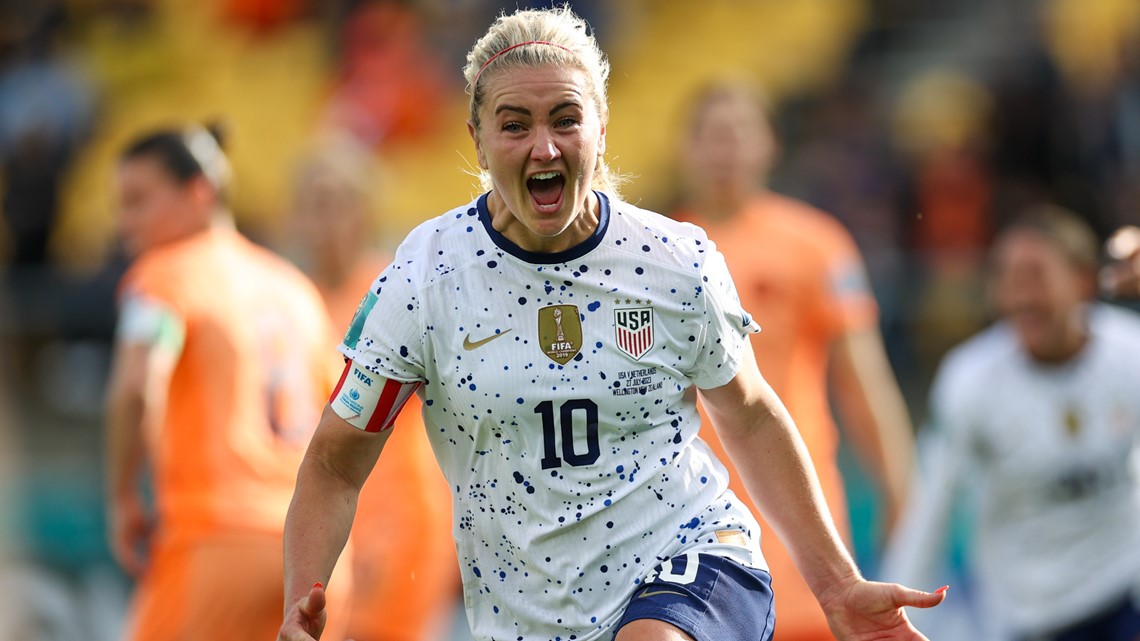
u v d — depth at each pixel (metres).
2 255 42.16
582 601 11.01
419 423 21.36
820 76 47.78
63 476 29.36
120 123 48.53
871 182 37.72
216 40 50.59
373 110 44.62
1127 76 38.91
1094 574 20.81
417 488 21.20
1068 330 20.61
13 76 43.91
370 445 11.20
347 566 18.25
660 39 49.66
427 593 21.25
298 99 48.16
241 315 18.11
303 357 18.69
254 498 17.59
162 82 50.16
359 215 23.56
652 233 11.03
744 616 10.94
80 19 51.00
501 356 10.75
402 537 21.05
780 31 49.59
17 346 30.70
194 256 18.28
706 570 10.94
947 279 30.05
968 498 26.61
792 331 21.00
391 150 44.47
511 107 10.36
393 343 10.84
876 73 47.22
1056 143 38.25
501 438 10.88
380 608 20.89
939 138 41.12
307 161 23.92
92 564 28.31
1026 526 21.23
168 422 17.97
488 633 11.42
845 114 43.12
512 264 10.80
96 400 30.33
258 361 18.09
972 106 43.84
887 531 22.03
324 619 10.24
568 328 10.77
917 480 28.77
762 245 21.16
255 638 17.45
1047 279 20.33
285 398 18.31
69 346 30.67
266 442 17.94
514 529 11.05
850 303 21.33
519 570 11.19
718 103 21.52
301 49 49.34
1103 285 17.03
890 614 11.09
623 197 11.90
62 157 42.91
